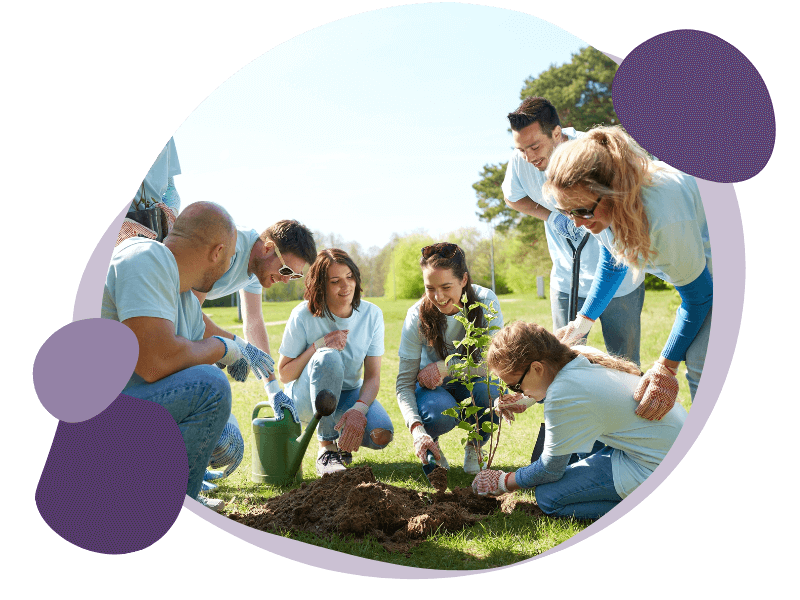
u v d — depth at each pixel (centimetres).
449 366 350
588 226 272
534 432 407
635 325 366
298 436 347
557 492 296
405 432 433
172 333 277
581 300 375
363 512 285
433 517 285
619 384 283
